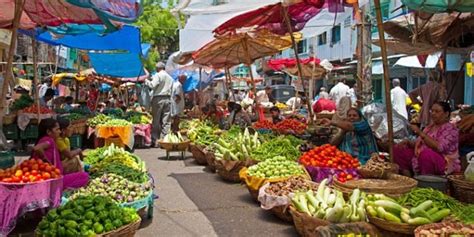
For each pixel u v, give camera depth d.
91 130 13.42
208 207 6.72
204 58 13.88
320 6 9.20
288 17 10.31
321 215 4.79
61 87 26.77
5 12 8.02
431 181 5.71
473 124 8.38
